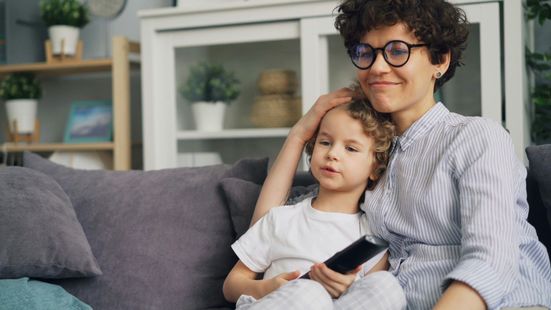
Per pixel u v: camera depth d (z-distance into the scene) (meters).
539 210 1.44
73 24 2.93
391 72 1.21
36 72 3.14
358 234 1.28
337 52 2.30
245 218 1.50
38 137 3.12
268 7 2.38
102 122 3.04
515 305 1.11
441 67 1.28
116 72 2.76
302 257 1.27
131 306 1.44
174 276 1.47
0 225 1.43
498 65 2.09
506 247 1.04
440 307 1.00
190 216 1.54
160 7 3.07
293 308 1.03
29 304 1.30
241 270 1.35
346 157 1.27
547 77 2.33
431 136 1.23
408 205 1.21
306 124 1.42
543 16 2.32
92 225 1.56
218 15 2.46
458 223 1.16
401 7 1.19
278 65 2.41
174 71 2.58
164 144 2.61
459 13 1.33
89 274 1.45
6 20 3.15
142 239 1.51
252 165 1.62
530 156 1.43
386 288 1.08
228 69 2.51
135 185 1.62
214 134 2.55
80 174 1.69
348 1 1.31
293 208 1.35
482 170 1.11
